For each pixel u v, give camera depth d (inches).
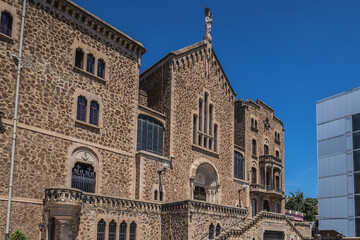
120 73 1217.4
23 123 930.7
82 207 934.4
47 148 973.2
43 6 1013.2
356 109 1398.9
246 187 1753.2
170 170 1320.1
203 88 1553.9
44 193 944.9
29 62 962.1
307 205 2716.5
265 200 1916.8
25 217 895.1
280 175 2049.7
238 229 1181.1
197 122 1496.1
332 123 1475.1
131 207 1051.3
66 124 1029.8
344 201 1376.7
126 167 1179.9
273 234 1359.5
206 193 1542.8
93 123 1111.6
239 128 1873.8
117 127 1176.2
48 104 992.9
